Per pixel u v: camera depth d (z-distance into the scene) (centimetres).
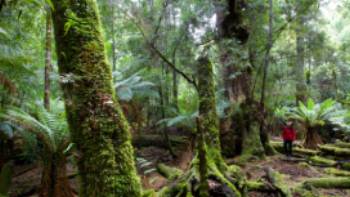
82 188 181
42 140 337
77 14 193
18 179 476
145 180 388
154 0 620
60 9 191
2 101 400
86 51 190
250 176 482
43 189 345
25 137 368
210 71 390
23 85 446
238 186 347
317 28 764
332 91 1214
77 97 184
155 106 761
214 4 599
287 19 629
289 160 614
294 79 948
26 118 325
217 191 310
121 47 732
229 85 671
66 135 336
